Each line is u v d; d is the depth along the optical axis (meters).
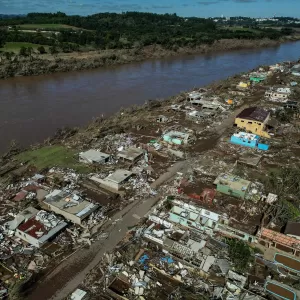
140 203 38.59
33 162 47.34
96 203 38.12
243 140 55.41
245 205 38.66
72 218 34.66
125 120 65.56
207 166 47.97
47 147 52.47
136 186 41.91
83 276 28.08
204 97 82.06
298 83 101.00
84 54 130.12
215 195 40.41
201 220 34.31
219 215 34.41
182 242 31.23
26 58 110.62
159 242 31.61
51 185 41.53
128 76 109.94
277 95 84.69
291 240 30.86
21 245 31.25
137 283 26.78
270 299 25.52
